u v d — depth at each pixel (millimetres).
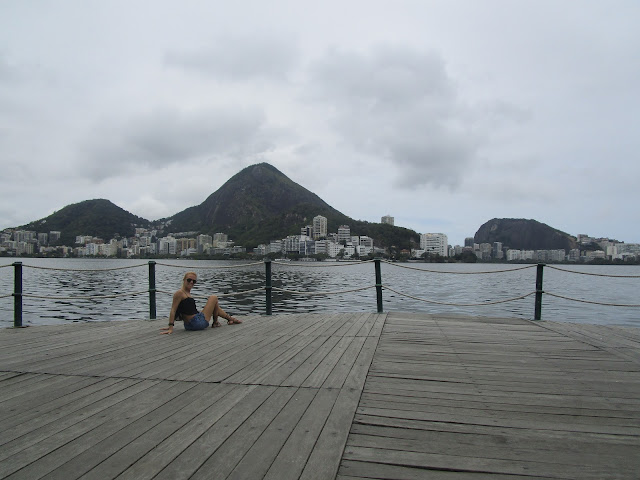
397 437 2664
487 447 2527
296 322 7453
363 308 20312
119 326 7223
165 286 33812
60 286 34188
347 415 3010
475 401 3355
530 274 85250
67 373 4176
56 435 2666
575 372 4234
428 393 3547
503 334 6266
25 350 5270
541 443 2590
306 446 2496
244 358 4777
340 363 4531
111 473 2180
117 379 3959
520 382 3879
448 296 28312
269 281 8398
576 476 2191
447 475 2193
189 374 4117
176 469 2219
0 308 19797
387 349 5258
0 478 2127
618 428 2836
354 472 2217
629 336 6168
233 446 2498
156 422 2879
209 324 7305
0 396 3465
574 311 20484
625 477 2186
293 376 4031
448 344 5559
